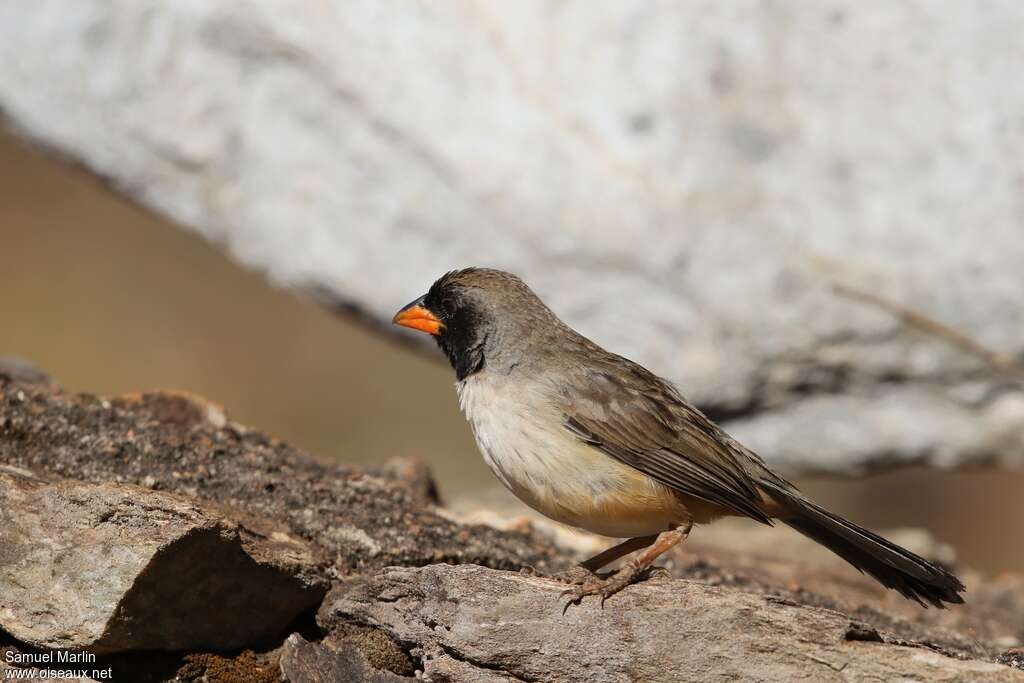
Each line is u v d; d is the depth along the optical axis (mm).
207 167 13461
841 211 12508
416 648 8398
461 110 12875
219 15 13141
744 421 13023
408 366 21109
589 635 8055
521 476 9102
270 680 8445
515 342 9297
